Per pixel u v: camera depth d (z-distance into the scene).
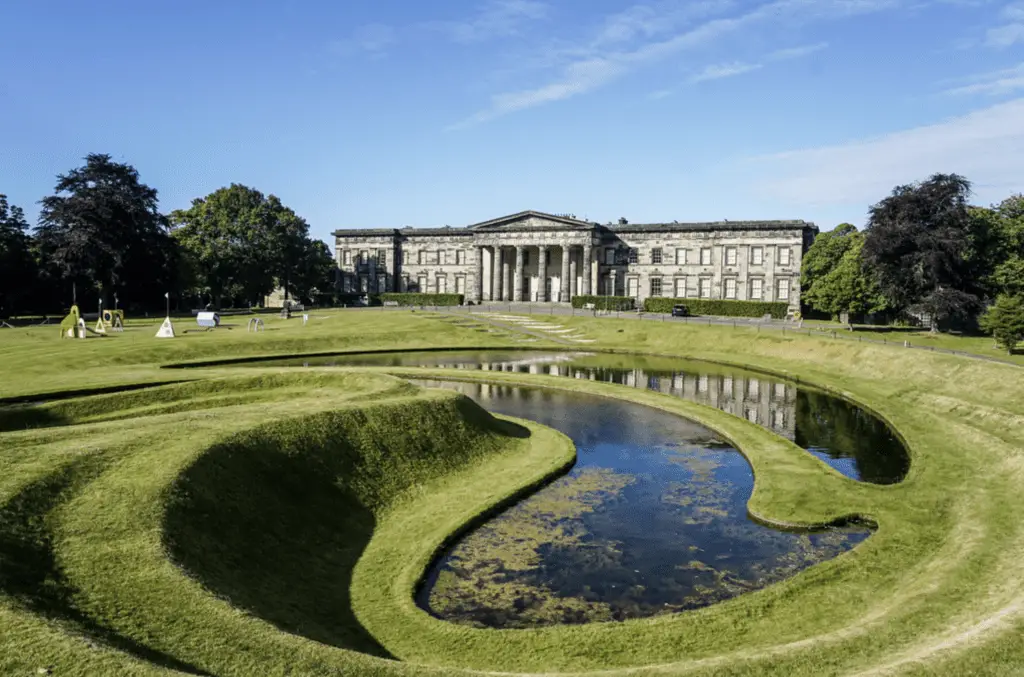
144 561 16.19
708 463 32.12
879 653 14.67
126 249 101.94
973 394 43.22
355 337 76.12
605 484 29.14
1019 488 25.69
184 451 22.19
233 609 14.84
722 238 118.00
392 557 21.53
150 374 42.25
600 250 127.38
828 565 20.31
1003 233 78.62
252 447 24.28
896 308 79.38
